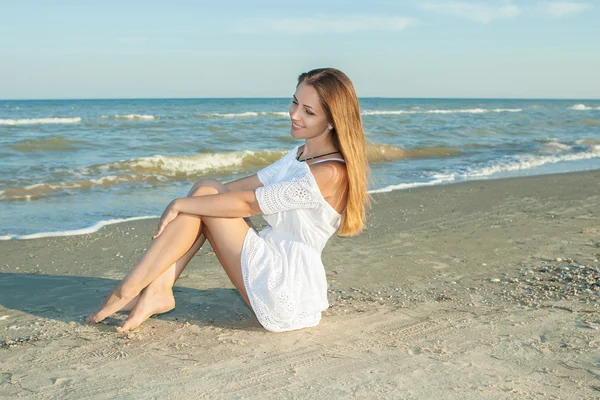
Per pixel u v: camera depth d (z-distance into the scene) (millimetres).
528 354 2852
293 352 2922
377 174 11586
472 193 8789
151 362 2811
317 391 2471
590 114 45844
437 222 6562
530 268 4613
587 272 4402
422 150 15781
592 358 2787
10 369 2738
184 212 3094
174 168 12039
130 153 14430
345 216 3094
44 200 8234
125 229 6402
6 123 25781
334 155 3053
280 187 2988
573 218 6602
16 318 3508
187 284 4258
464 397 2391
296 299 3133
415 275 4512
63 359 2859
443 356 2846
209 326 3336
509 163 13617
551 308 3596
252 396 2432
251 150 14867
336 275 4523
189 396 2438
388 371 2672
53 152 14164
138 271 3186
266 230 3314
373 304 3768
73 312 3629
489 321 3375
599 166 13398
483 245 5430
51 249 5453
